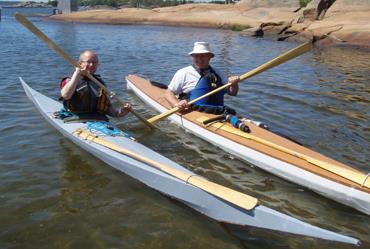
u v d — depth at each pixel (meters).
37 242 3.47
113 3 87.06
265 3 41.31
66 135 5.53
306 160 4.54
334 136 6.29
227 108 5.97
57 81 9.62
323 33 24.11
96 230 3.66
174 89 6.20
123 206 4.05
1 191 4.26
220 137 5.41
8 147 5.37
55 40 21.33
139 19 42.00
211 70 6.01
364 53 18.95
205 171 4.91
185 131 6.13
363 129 6.67
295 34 25.83
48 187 4.38
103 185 4.46
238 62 14.71
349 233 3.78
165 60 14.09
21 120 6.44
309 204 4.24
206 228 3.74
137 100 7.97
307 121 7.01
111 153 4.77
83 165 4.91
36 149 5.32
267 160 4.81
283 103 8.18
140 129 6.23
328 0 29.00
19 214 3.86
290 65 14.07
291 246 3.53
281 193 4.45
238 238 3.62
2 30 27.23
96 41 21.12
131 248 3.43
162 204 4.11
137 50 17.17
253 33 28.14
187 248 3.46
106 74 10.80
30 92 7.32
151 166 4.40
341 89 9.81
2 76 10.05
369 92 9.55
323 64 14.52
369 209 3.94
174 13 42.31
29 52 15.07
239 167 5.03
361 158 5.43
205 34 29.09
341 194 4.12
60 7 55.75
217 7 43.44
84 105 5.45
